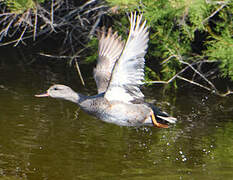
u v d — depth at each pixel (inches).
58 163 337.7
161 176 322.3
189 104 523.5
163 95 562.3
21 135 387.9
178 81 637.3
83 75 634.8
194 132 423.8
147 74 619.8
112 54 360.8
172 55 597.6
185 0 502.6
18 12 559.8
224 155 368.2
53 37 820.0
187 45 612.4
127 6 546.6
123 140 394.3
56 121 431.2
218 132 425.4
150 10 550.3
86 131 410.0
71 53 745.0
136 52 288.7
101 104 328.5
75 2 705.6
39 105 478.6
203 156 364.8
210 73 631.8
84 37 714.2
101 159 349.4
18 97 500.7
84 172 323.9
